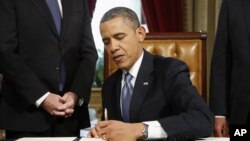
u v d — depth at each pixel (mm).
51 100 2803
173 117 2016
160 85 2283
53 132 2910
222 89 3232
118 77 2518
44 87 2867
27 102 2826
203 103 2109
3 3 2873
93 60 3098
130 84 2363
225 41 3225
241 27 3082
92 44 3168
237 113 3111
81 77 2994
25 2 2877
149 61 2367
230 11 3162
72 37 2990
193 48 3492
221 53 3238
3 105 2904
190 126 1974
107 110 2494
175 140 1979
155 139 2002
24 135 2859
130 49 2215
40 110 2875
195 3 6605
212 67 3303
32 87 2816
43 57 2889
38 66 2883
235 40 3111
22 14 2867
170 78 2262
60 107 2789
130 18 2199
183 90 2164
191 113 2027
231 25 3152
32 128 2848
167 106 2266
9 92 2906
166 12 6656
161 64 2359
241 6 3123
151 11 6684
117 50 2188
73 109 2891
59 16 2988
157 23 6691
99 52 6680
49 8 2945
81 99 2977
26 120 2855
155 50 3504
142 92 2299
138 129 1973
